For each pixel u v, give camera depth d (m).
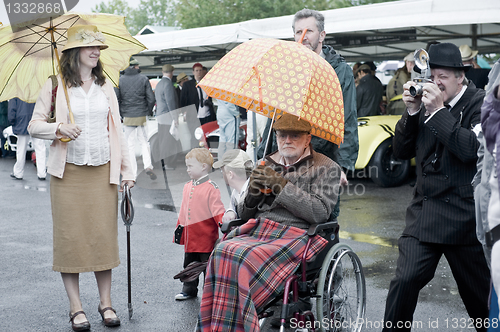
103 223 4.06
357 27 9.30
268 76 3.22
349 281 3.94
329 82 3.39
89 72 4.02
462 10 8.21
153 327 4.11
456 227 3.12
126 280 5.16
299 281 3.35
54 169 3.95
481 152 2.71
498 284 2.29
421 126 3.30
